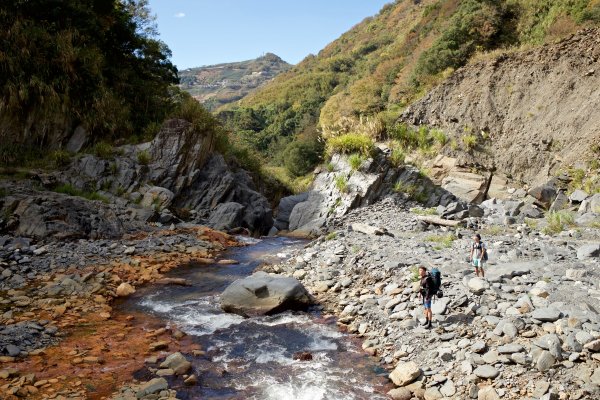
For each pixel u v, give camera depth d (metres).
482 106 30.25
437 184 27.02
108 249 15.59
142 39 31.44
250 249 17.77
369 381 7.39
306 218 23.22
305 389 7.14
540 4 34.59
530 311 8.17
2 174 19.38
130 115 27.23
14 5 23.27
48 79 23.28
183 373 7.59
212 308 11.03
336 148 25.27
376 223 19.72
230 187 25.08
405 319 9.12
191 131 24.62
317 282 12.38
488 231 17.30
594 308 7.97
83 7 26.66
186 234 18.92
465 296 9.25
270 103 109.38
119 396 6.68
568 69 27.66
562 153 25.50
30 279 12.38
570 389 6.09
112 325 9.76
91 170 21.97
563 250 12.78
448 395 6.57
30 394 6.69
